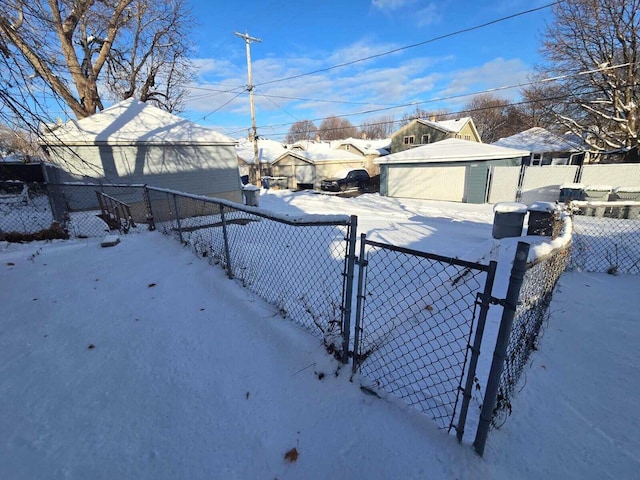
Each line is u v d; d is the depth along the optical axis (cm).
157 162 1037
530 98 2033
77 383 222
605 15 1496
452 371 222
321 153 2694
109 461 165
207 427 187
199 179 1142
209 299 344
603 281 426
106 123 1027
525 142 2138
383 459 159
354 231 204
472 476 148
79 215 808
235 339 270
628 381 225
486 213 1173
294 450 170
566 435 177
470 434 169
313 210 1293
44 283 391
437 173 1561
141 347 263
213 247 504
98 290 372
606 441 174
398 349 251
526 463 157
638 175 1145
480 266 142
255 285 369
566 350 262
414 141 2600
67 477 155
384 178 1781
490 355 237
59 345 265
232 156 1220
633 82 1480
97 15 941
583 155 2042
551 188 1293
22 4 409
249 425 188
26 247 534
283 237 652
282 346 252
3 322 300
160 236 601
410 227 886
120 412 197
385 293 362
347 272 213
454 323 292
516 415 188
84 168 913
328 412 190
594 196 981
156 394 212
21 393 211
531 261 185
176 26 1609
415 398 199
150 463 165
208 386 219
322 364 224
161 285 384
